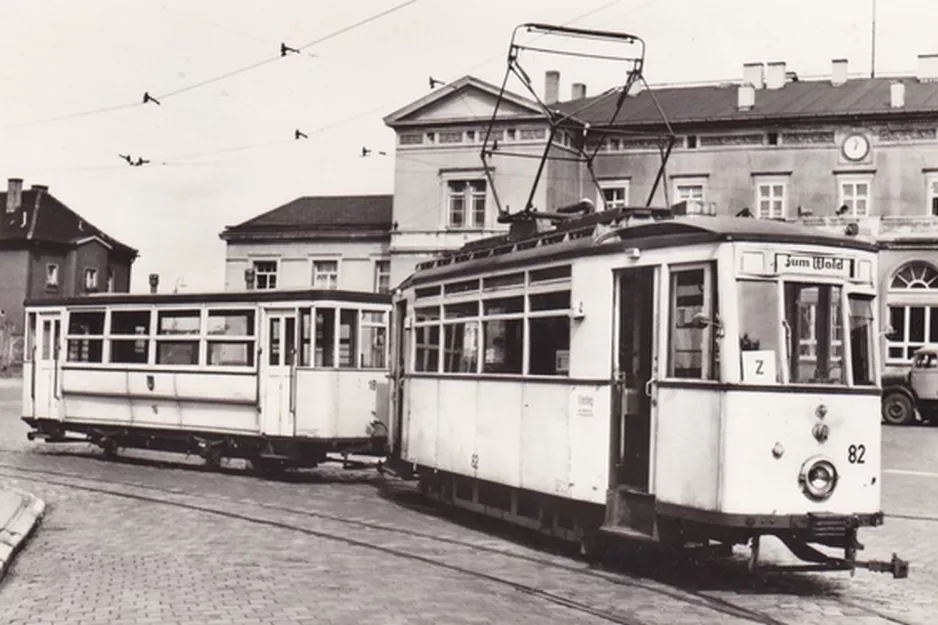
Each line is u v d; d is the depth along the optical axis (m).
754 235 9.80
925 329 39.47
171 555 11.01
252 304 19.66
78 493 16.14
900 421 34.38
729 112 44.47
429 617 8.34
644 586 9.88
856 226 10.66
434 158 45.94
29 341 23.70
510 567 10.84
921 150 41.72
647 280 10.88
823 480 9.65
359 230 51.78
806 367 9.82
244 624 7.96
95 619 8.08
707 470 9.64
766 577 10.35
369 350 19.39
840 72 46.34
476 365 13.72
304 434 18.80
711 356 9.80
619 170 45.66
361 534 12.83
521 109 44.22
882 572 10.24
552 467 11.74
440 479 15.05
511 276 12.96
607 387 10.95
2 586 9.35
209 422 20.20
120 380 21.67
